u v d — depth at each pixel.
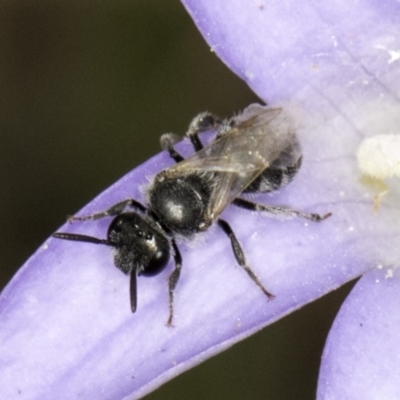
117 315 0.07
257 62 0.07
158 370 0.07
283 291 0.07
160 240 0.07
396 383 0.07
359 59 0.07
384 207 0.07
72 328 0.07
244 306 0.07
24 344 0.07
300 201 0.07
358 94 0.07
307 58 0.07
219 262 0.07
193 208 0.07
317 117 0.07
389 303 0.07
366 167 0.07
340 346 0.07
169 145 0.07
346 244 0.07
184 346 0.07
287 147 0.07
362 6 0.07
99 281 0.07
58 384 0.07
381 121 0.07
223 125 0.07
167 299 0.07
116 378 0.07
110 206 0.07
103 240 0.07
